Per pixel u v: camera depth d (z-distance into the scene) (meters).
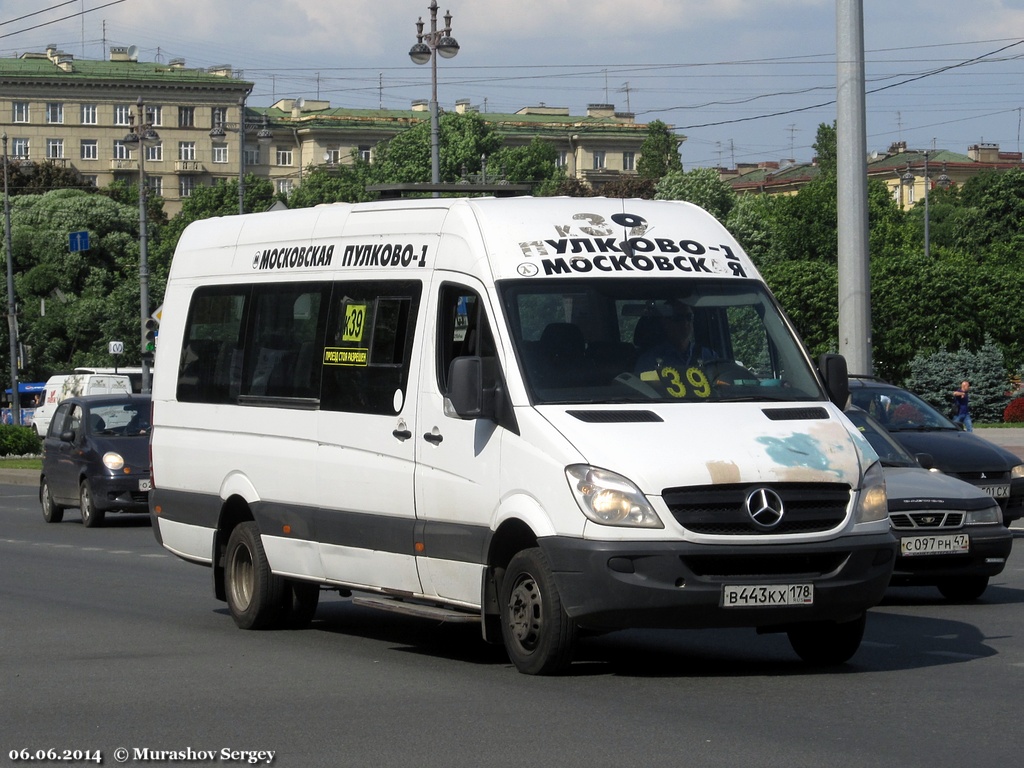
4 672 11.19
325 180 125.62
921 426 20.12
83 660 11.78
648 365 10.91
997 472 19.03
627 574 9.86
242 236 14.43
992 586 16.64
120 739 8.76
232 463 13.86
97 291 95.62
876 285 62.47
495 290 11.06
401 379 11.84
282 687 10.41
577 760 7.94
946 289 61.25
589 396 10.63
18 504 32.81
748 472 9.99
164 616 14.71
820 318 66.62
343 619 14.59
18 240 99.00
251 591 13.69
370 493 12.06
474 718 9.13
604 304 11.12
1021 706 9.41
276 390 13.41
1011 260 105.25
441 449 11.30
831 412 10.88
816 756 7.97
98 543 23.22
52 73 160.50
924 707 9.38
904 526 14.89
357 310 12.52
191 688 10.42
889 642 12.41
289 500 13.06
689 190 100.19
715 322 11.30
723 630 13.38
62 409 28.23
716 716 9.10
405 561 11.69
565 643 10.30
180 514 14.74
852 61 25.91
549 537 10.14
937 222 138.88
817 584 10.06
